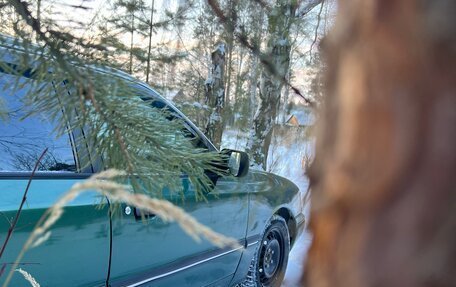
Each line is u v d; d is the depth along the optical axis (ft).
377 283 1.30
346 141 1.37
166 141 4.56
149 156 4.37
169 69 25.08
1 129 6.04
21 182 6.01
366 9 1.31
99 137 4.14
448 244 1.21
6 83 4.71
